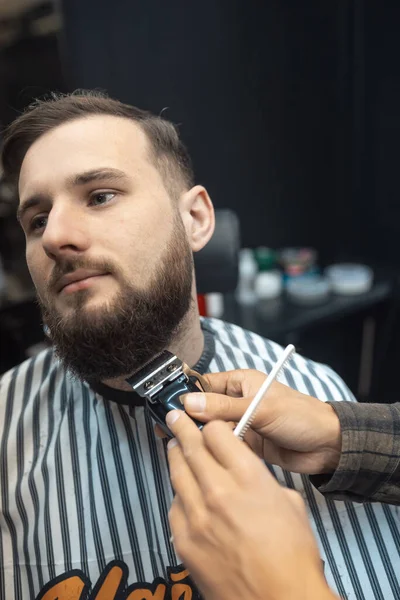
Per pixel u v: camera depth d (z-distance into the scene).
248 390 0.46
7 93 1.11
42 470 0.56
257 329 1.22
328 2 1.50
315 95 1.58
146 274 0.46
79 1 1.18
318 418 0.46
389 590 0.50
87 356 0.45
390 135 1.52
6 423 0.60
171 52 1.35
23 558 0.54
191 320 0.54
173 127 0.58
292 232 1.67
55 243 0.43
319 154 1.64
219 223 0.82
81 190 0.46
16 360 1.19
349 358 1.70
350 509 0.52
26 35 1.11
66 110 0.50
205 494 0.33
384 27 1.44
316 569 0.31
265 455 0.50
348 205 1.68
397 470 0.45
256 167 1.55
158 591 0.51
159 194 0.49
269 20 1.47
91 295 0.44
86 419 0.57
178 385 0.44
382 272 1.60
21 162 0.52
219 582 0.32
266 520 0.32
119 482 0.54
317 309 1.33
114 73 1.26
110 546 0.52
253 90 1.49
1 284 1.18
